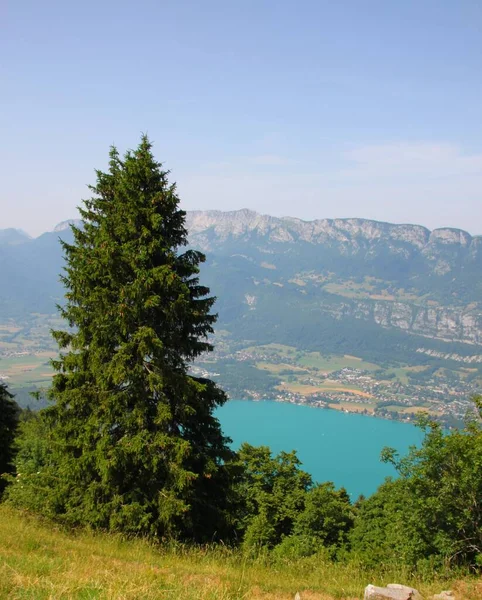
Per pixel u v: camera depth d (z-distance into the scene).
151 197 15.15
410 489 12.76
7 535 11.24
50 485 15.08
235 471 15.97
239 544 16.22
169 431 14.65
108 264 14.30
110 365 13.96
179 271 15.51
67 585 7.28
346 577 10.44
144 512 13.49
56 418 15.16
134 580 7.96
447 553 11.88
